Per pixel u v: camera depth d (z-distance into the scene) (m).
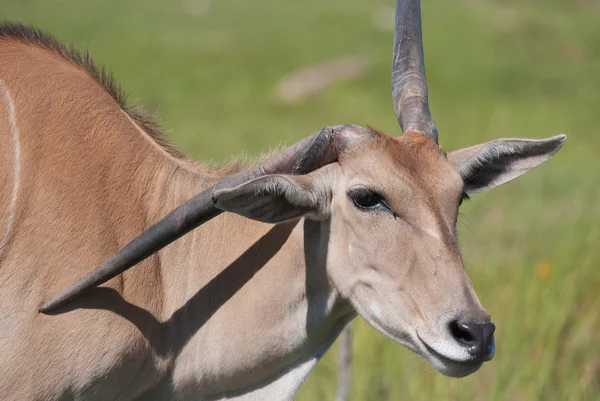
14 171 10.03
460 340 9.40
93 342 9.91
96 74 11.41
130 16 65.19
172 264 10.77
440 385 14.74
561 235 20.44
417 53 11.21
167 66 53.88
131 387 10.42
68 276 9.93
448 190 9.95
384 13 68.50
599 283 17.02
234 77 52.34
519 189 27.08
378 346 16.03
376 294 9.90
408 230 9.77
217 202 9.24
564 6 71.88
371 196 9.82
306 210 9.91
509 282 17.73
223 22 65.06
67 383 9.90
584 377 15.45
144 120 11.53
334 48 58.66
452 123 42.25
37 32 11.30
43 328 9.79
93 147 10.53
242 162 11.47
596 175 30.08
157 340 10.52
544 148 10.82
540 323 15.68
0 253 9.80
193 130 42.72
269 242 10.60
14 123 10.20
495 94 49.94
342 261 10.08
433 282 9.59
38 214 9.98
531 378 15.23
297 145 9.91
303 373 10.80
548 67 54.94
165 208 10.88
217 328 10.64
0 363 9.68
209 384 10.82
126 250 9.76
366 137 10.07
